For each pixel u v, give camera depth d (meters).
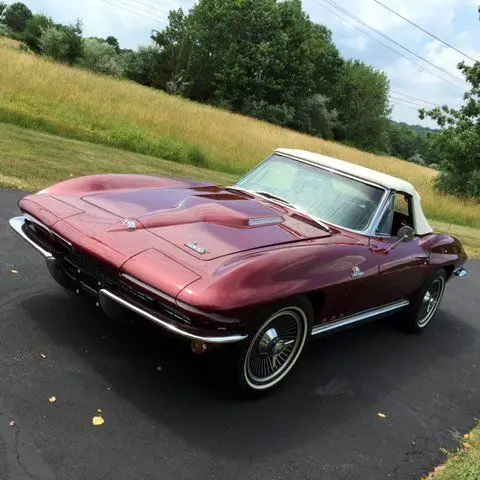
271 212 3.92
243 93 63.62
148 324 3.12
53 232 3.33
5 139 9.70
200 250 3.08
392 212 4.49
